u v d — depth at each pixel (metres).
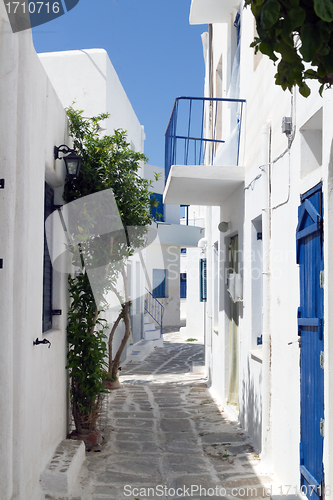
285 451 3.84
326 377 2.68
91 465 4.31
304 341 3.34
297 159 3.59
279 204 4.12
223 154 6.63
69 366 4.82
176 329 18.81
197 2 6.73
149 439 5.17
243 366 5.70
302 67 1.62
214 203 7.37
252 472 4.15
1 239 3.14
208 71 9.62
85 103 8.05
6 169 3.16
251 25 5.50
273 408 4.24
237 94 6.87
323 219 2.87
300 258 3.45
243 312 5.70
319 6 1.36
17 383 3.16
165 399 7.27
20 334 3.18
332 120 2.61
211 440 5.14
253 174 5.17
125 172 5.33
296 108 3.63
